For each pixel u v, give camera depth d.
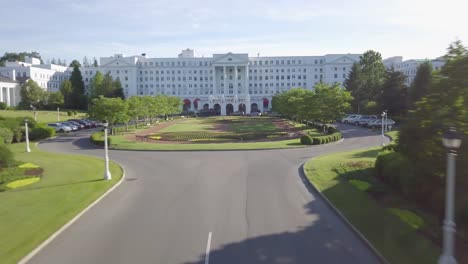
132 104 69.06
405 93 79.44
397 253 13.82
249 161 34.62
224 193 23.11
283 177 27.59
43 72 149.62
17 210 19.39
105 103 57.91
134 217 18.61
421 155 17.19
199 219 18.25
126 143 48.38
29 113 97.12
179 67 167.38
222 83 166.12
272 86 166.88
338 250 14.56
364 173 26.61
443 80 16.47
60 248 14.88
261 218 18.38
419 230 15.99
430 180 18.58
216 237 15.92
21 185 25.09
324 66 164.12
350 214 18.33
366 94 106.00
